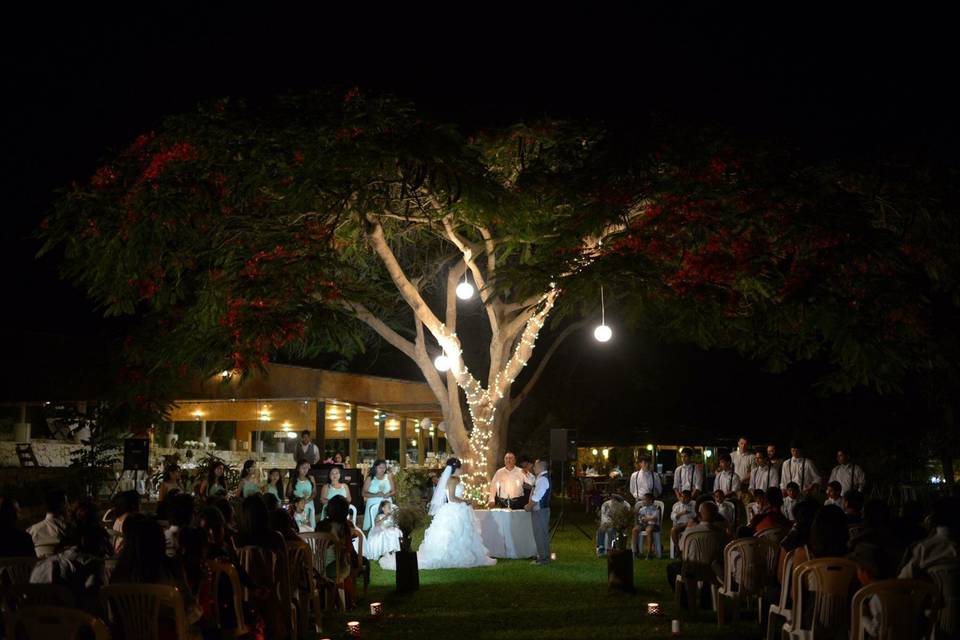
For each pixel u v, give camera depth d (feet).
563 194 64.28
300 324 61.93
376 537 57.16
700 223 61.36
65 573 25.89
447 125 61.77
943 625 24.64
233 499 63.36
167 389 79.87
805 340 70.64
